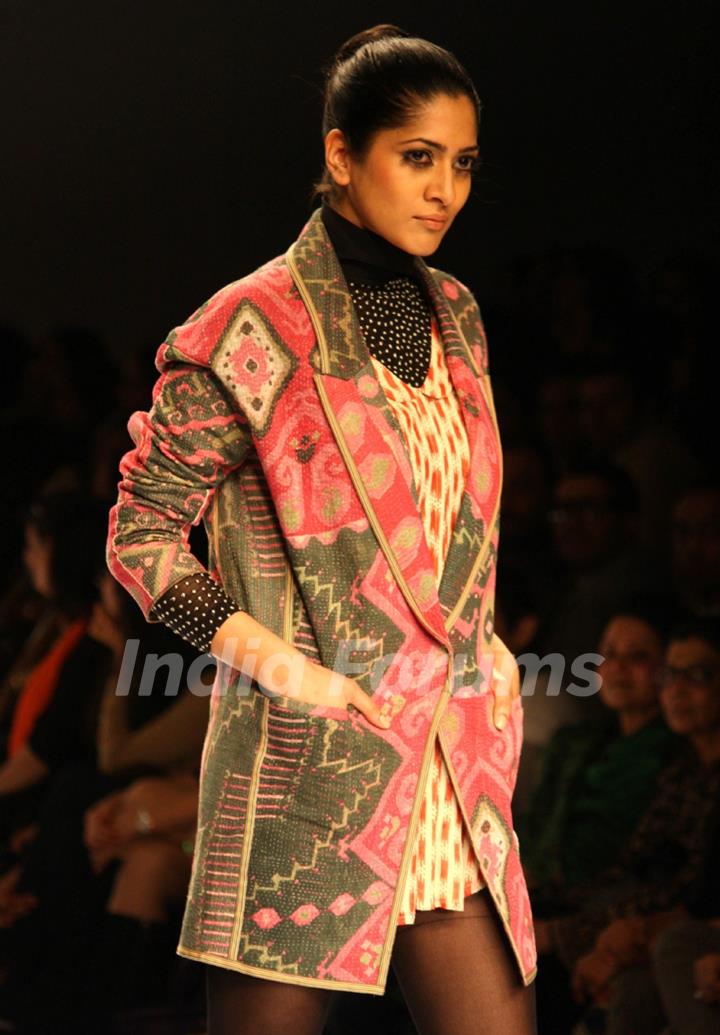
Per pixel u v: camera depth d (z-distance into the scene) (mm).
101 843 12688
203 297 16203
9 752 14164
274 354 5723
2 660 16219
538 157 14859
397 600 5723
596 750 11703
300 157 15508
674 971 10031
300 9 15086
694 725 10883
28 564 14891
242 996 5777
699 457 14148
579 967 10594
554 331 14836
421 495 5867
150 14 15633
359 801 5699
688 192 14727
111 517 5879
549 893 11312
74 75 15945
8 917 12789
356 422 5715
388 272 6027
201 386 5742
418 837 5859
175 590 5684
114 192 16188
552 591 13375
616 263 14836
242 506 5887
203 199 15938
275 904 5691
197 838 5922
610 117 14695
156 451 5770
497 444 6152
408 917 5832
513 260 15039
